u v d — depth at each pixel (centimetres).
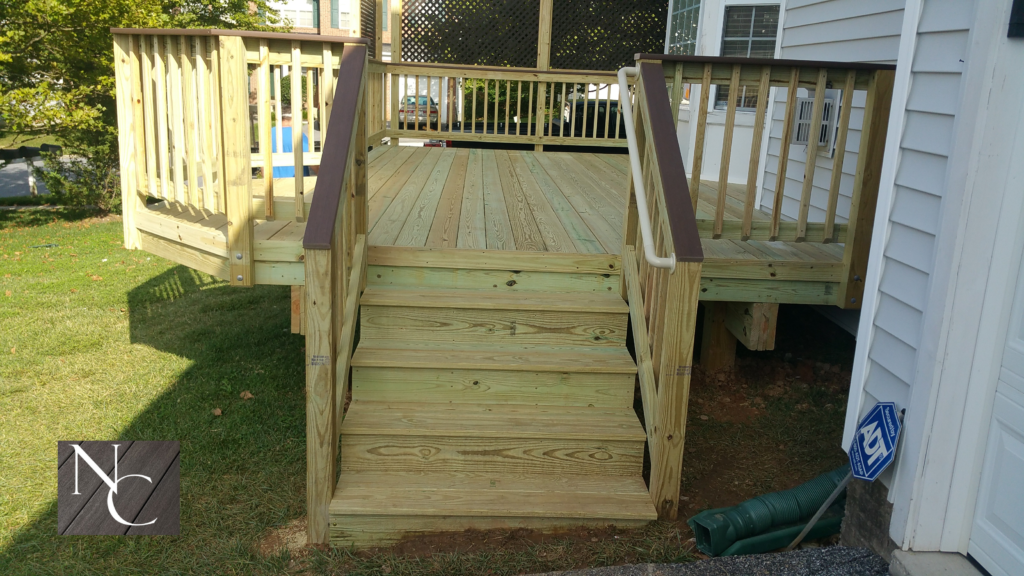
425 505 270
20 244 792
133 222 379
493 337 328
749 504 275
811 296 358
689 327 266
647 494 287
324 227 252
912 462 232
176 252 359
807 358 460
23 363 444
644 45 922
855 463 248
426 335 327
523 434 288
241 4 1096
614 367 308
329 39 299
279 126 351
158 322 534
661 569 239
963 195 212
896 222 245
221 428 364
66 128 902
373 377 309
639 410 385
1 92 789
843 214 436
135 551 269
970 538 233
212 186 320
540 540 271
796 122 464
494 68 779
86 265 705
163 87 345
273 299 604
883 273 253
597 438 291
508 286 346
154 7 870
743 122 648
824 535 279
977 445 227
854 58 436
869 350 259
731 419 384
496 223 411
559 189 549
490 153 774
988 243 214
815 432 369
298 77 305
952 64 219
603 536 274
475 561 260
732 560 245
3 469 323
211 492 308
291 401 398
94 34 837
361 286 330
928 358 225
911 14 236
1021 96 206
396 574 255
